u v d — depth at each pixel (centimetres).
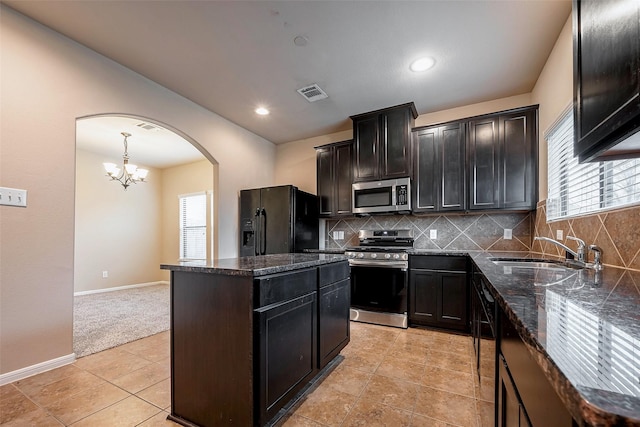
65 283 219
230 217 383
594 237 169
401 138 335
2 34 192
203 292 151
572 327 58
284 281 157
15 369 195
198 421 150
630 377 38
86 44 231
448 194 316
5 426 150
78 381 196
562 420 49
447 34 218
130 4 190
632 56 79
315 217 410
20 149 199
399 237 371
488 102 329
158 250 637
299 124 397
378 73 272
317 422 155
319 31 216
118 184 569
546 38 222
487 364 136
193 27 212
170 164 617
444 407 167
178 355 158
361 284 331
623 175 158
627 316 65
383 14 199
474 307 221
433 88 299
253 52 241
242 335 138
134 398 177
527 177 282
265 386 140
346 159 387
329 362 208
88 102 235
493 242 326
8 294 193
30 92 204
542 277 122
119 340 273
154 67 262
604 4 95
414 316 307
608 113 93
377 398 176
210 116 353
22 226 199
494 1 187
